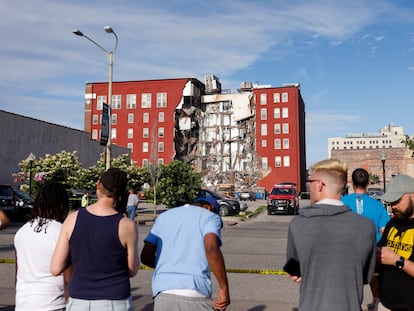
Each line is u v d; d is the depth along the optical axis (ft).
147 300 23.79
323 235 9.43
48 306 11.66
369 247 9.43
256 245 47.70
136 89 303.89
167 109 298.15
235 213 93.09
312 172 10.37
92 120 307.37
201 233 11.75
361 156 298.76
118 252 10.66
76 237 10.72
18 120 138.51
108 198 11.16
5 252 41.98
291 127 285.84
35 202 12.40
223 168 305.12
